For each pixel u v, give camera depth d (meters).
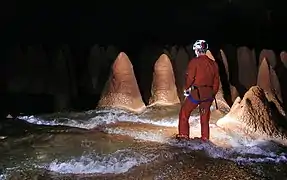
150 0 20.59
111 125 8.49
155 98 9.93
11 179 5.79
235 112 8.12
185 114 7.48
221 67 10.45
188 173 5.94
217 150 6.89
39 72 11.12
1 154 6.78
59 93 10.84
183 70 10.59
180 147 7.06
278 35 19.28
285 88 11.02
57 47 12.72
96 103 10.89
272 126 7.79
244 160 6.49
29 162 6.43
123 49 15.87
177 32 19.67
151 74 11.48
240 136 7.59
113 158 6.54
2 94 10.98
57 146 7.16
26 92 11.09
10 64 11.36
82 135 7.74
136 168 6.13
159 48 12.84
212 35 19.62
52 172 6.04
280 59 11.71
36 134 7.83
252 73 11.44
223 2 20.12
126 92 9.67
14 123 8.73
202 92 7.35
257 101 7.94
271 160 6.53
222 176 5.86
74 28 18.64
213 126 8.23
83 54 12.92
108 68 11.77
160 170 6.04
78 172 6.04
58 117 9.23
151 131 8.03
